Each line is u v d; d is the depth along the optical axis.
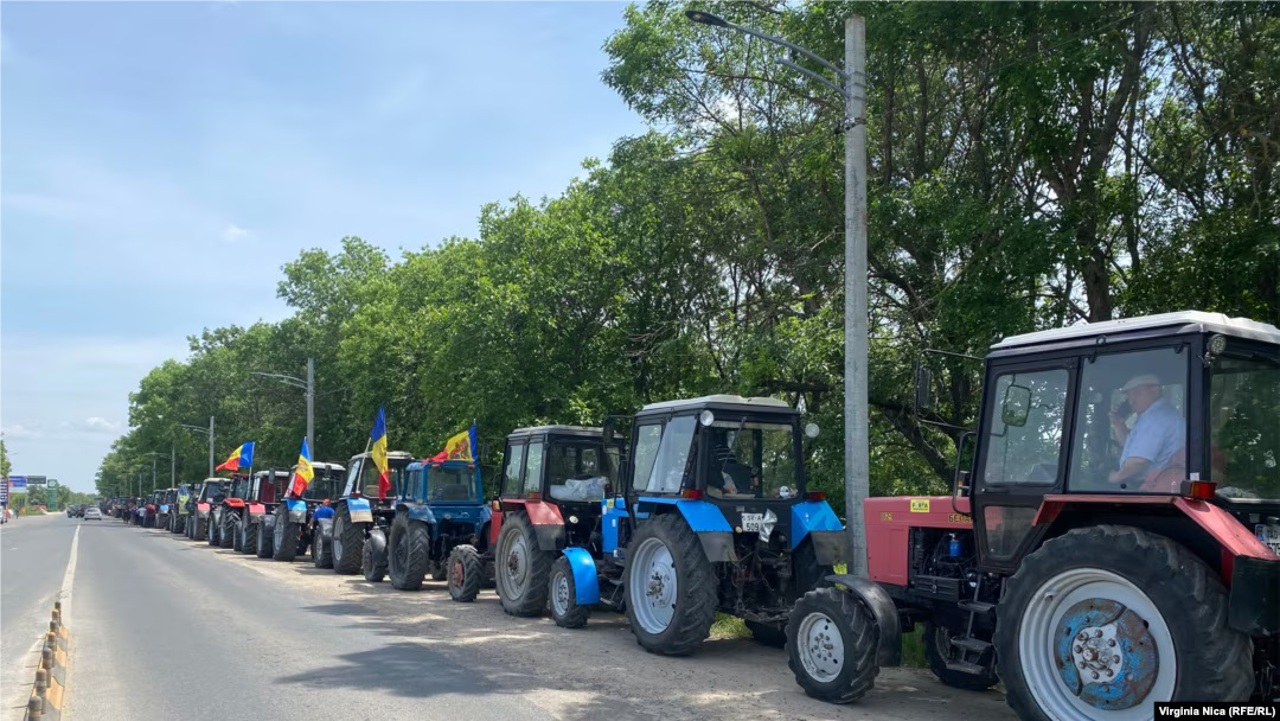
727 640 11.07
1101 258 11.76
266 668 9.29
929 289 13.35
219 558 26.48
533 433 14.01
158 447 90.50
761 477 10.38
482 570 15.52
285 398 43.66
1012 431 6.74
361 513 19.78
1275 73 10.07
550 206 21.14
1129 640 5.56
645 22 16.20
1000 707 7.62
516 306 18.73
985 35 11.57
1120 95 11.28
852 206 10.30
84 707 7.72
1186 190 11.71
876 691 8.25
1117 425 6.04
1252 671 5.18
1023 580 6.05
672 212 17.81
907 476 16.05
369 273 42.69
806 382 13.66
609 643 10.92
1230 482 5.65
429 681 8.62
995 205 11.30
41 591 17.45
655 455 10.88
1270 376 5.99
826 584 9.09
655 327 19.08
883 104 13.62
